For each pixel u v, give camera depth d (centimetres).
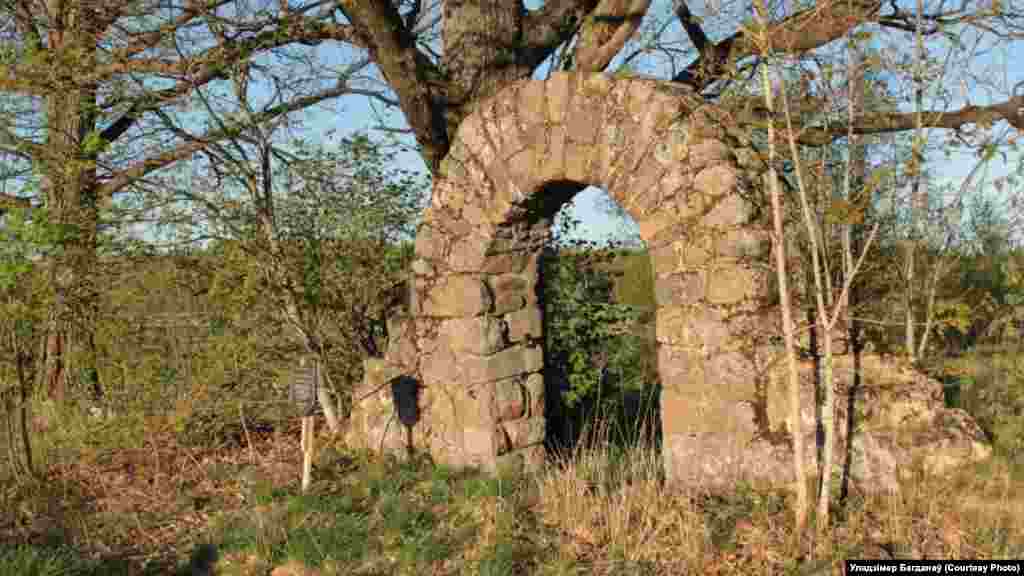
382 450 638
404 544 447
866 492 430
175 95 701
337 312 757
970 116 522
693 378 477
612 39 712
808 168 472
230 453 679
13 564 412
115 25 764
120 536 498
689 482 476
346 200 747
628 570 392
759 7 394
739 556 392
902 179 439
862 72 418
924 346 531
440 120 738
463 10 754
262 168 695
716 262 465
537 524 462
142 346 707
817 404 445
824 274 467
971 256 724
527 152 550
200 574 443
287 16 720
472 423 580
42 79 712
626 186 505
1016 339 647
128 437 656
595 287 788
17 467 600
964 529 386
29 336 639
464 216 587
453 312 592
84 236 665
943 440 431
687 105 482
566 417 743
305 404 550
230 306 672
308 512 502
